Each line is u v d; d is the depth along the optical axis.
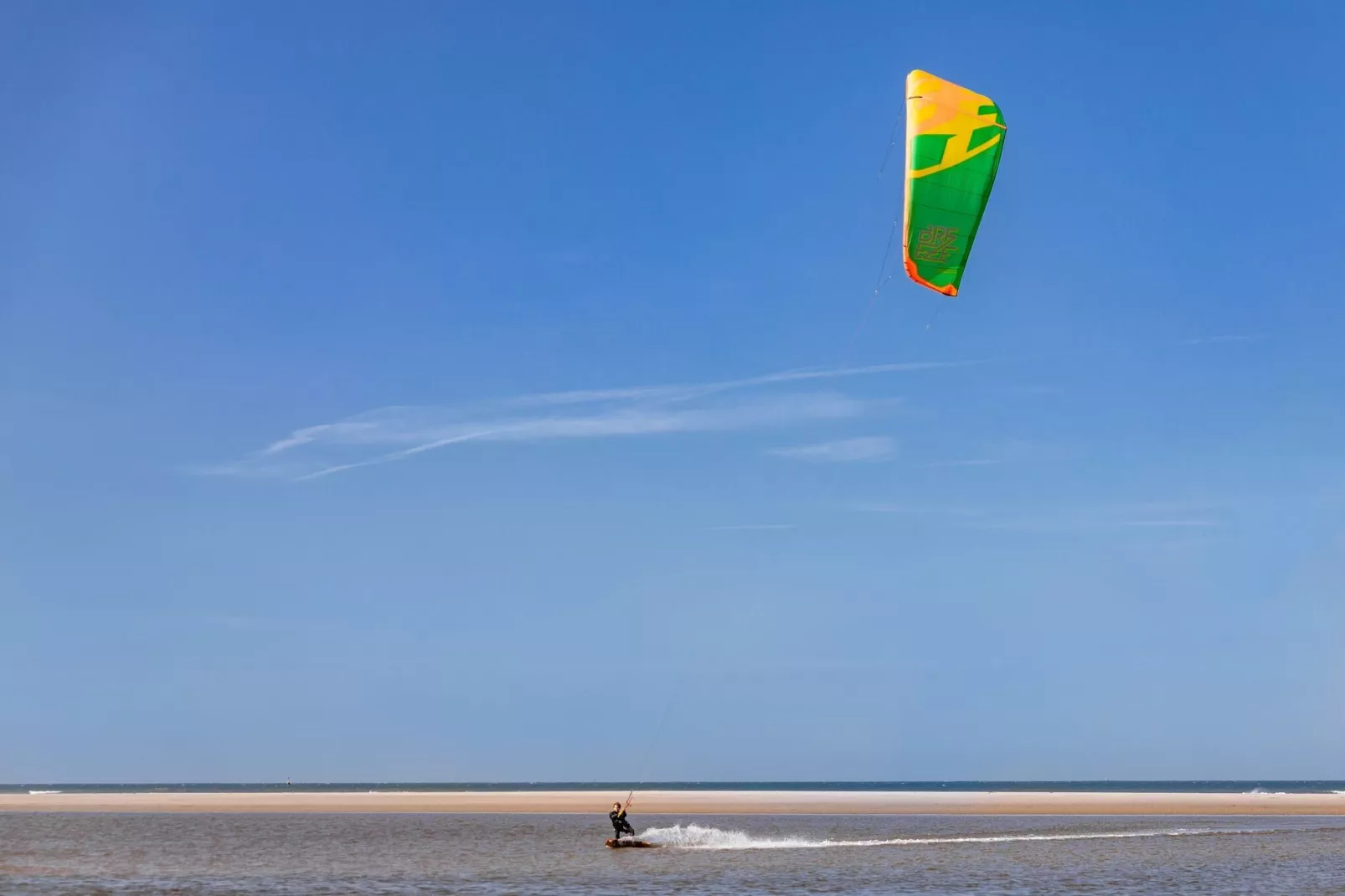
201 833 59.19
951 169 26.67
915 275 27.31
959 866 42.66
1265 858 45.72
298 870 41.28
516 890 35.47
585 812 80.56
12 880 38.47
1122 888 36.12
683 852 48.31
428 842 53.66
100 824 66.69
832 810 84.44
